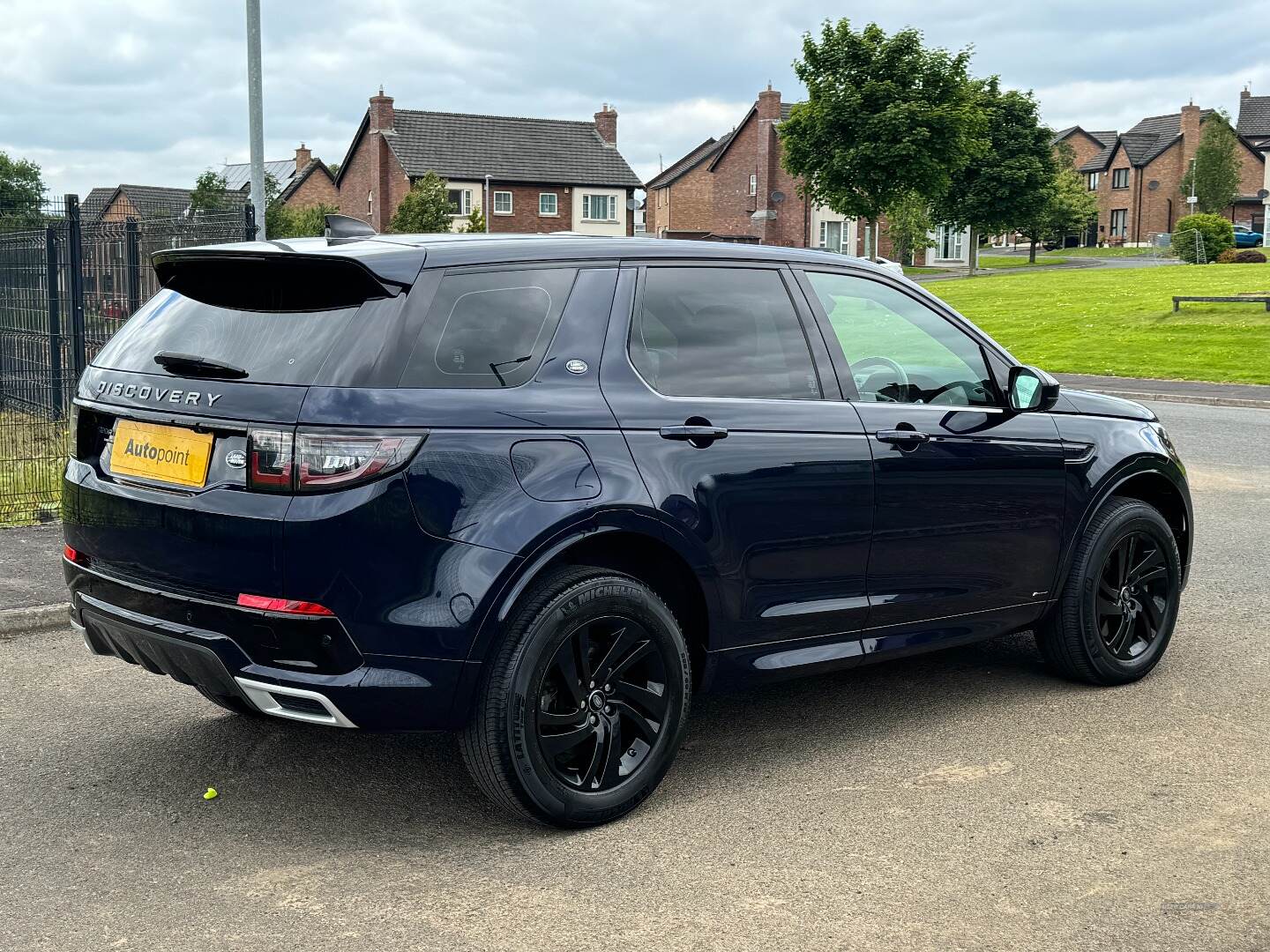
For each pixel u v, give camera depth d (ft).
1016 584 16.15
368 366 11.30
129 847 12.06
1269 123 337.72
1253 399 60.23
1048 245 301.02
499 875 11.49
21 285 41.83
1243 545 27.12
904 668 18.33
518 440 11.78
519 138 227.20
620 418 12.52
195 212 35.99
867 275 15.48
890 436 14.51
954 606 15.52
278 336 11.79
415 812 12.96
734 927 10.52
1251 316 94.53
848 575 14.32
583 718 12.39
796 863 11.78
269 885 11.27
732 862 11.80
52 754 14.57
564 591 12.03
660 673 12.85
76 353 38.63
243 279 12.44
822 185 147.95
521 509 11.63
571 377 12.42
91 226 37.93
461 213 218.38
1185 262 189.57
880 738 15.29
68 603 20.38
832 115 143.74
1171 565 17.76
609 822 12.69
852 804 13.23
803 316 14.49
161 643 11.85
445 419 11.43
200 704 16.40
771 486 13.44
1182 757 14.66
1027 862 11.82
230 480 11.37
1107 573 17.24
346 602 11.07
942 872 11.60
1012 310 115.44
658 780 13.02
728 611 13.33
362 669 11.21
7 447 34.73
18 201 40.98
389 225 218.79
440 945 10.21
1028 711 16.30
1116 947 10.21
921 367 15.48
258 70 37.42
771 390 13.85
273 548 11.08
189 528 11.57
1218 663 18.57
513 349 12.18
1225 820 12.85
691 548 12.83
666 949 10.14
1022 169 197.57
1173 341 86.89
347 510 10.98
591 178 227.40
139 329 13.15
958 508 15.25
